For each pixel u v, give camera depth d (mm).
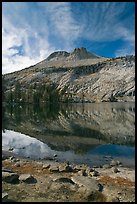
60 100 194500
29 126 47969
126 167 21641
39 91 179625
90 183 15242
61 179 15664
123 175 18672
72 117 68875
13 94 154875
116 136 38812
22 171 18656
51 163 22672
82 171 18406
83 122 56844
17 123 51844
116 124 53969
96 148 30406
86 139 36281
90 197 13188
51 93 177375
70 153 27500
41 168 19891
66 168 19016
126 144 32812
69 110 102625
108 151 28625
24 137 36812
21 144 31891
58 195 13484
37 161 23266
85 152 28109
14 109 98688
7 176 15078
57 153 27453
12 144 31734
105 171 19891
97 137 37812
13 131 41938
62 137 37469
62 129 45219
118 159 24844
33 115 72188
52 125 50219
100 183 16359
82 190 13773
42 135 38938
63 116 71625
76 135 39406
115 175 18625
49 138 36562
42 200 12680
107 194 14203
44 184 15141
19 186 14555
